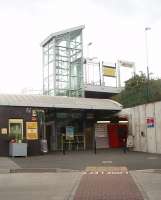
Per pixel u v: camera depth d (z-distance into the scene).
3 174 19.88
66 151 34.75
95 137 35.72
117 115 37.69
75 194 13.03
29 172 20.69
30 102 32.03
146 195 12.67
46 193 13.48
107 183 15.72
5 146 29.25
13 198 12.61
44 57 46.41
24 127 30.31
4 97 32.75
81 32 46.00
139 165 22.45
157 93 43.41
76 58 45.66
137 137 34.28
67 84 44.75
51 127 36.56
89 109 35.81
